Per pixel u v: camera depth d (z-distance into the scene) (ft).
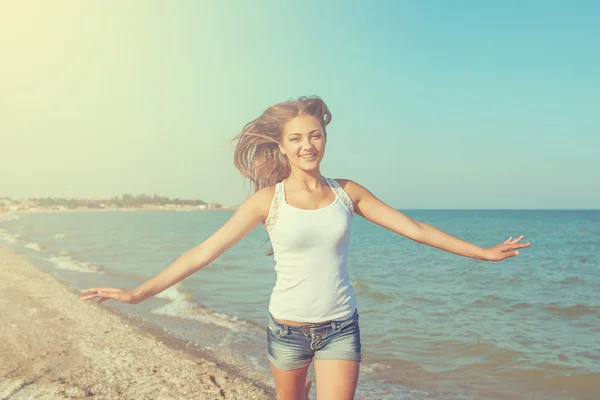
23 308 30.22
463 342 23.95
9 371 18.22
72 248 89.20
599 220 305.53
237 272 54.19
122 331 24.68
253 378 18.40
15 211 621.72
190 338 24.36
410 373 19.40
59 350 21.06
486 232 173.99
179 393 16.46
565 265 68.28
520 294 40.70
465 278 52.37
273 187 9.43
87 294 8.84
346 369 9.12
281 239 9.12
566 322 29.01
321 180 9.58
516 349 22.58
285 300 9.27
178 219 354.74
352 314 9.39
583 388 17.74
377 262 73.41
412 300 37.06
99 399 15.67
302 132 9.21
